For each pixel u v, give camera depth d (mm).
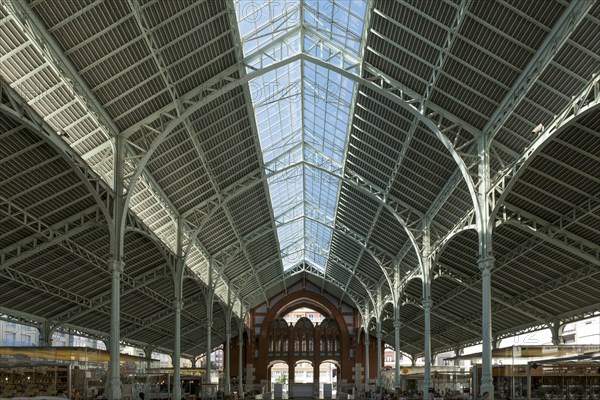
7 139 25344
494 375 37656
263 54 32469
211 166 40250
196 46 28672
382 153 39062
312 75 37875
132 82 27734
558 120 25016
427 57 28297
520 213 33781
